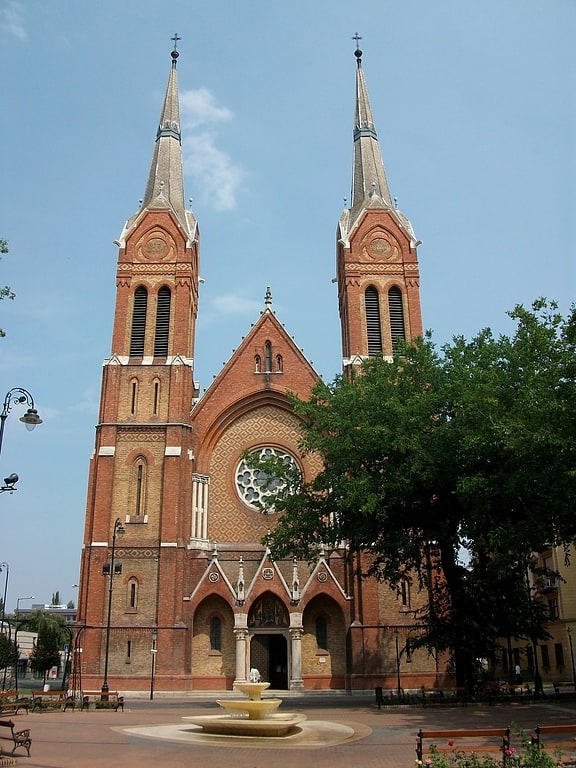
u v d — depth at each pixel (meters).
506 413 35.94
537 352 36.94
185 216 72.00
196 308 71.38
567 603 67.12
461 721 31.09
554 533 36.50
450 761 18.27
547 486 31.97
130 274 66.69
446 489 40.31
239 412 64.94
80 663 54.25
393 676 55.12
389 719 32.84
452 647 43.59
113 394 61.91
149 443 60.72
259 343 66.56
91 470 60.69
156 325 65.19
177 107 80.62
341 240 70.38
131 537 57.81
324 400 46.47
